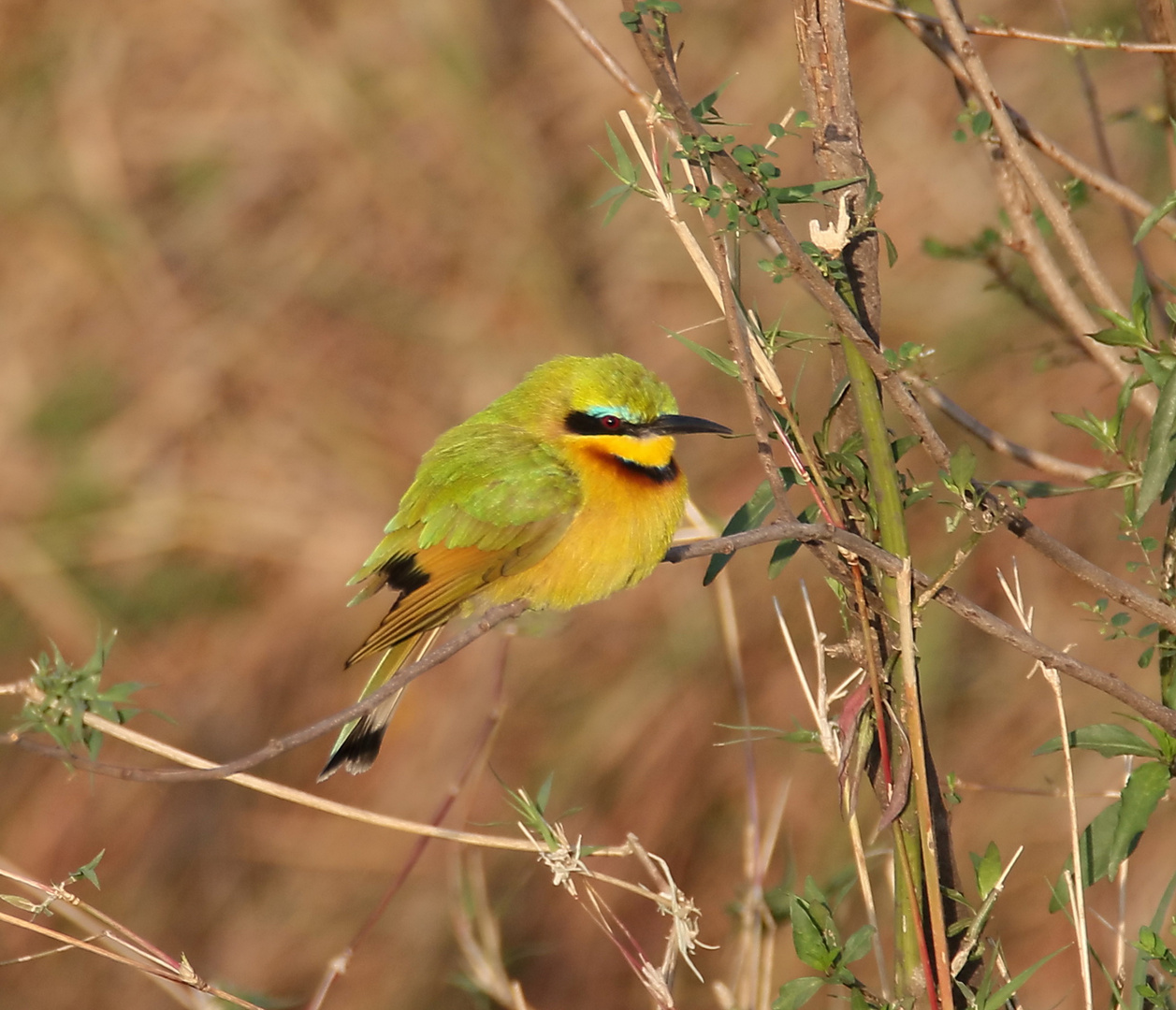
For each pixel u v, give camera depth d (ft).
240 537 51.19
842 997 18.02
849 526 18.34
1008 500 16.98
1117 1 43.42
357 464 52.42
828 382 43.68
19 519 51.75
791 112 17.33
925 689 38.50
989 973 17.17
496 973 27.04
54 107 57.21
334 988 41.27
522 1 55.83
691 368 48.91
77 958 41.52
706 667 42.93
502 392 52.13
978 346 42.29
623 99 54.13
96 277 55.16
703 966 37.52
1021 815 36.81
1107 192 21.26
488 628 17.81
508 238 53.47
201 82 57.31
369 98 55.31
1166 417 16.26
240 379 53.98
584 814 42.42
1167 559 18.35
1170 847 34.14
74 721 19.85
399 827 20.83
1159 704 16.85
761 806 39.96
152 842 45.21
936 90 46.75
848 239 17.20
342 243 55.36
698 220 50.60
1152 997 17.30
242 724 48.16
